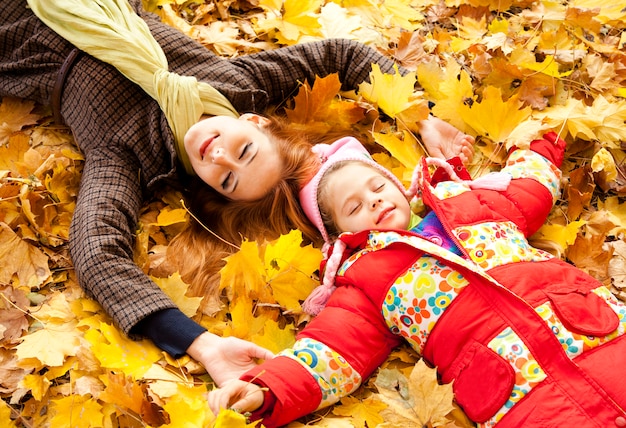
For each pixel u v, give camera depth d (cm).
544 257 145
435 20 224
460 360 132
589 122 181
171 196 175
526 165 167
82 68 171
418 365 129
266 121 176
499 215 151
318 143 183
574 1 222
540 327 127
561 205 175
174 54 181
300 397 126
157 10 211
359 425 131
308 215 166
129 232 156
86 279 145
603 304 133
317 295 149
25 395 134
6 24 182
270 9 214
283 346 145
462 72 188
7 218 159
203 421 126
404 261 141
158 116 171
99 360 135
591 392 121
